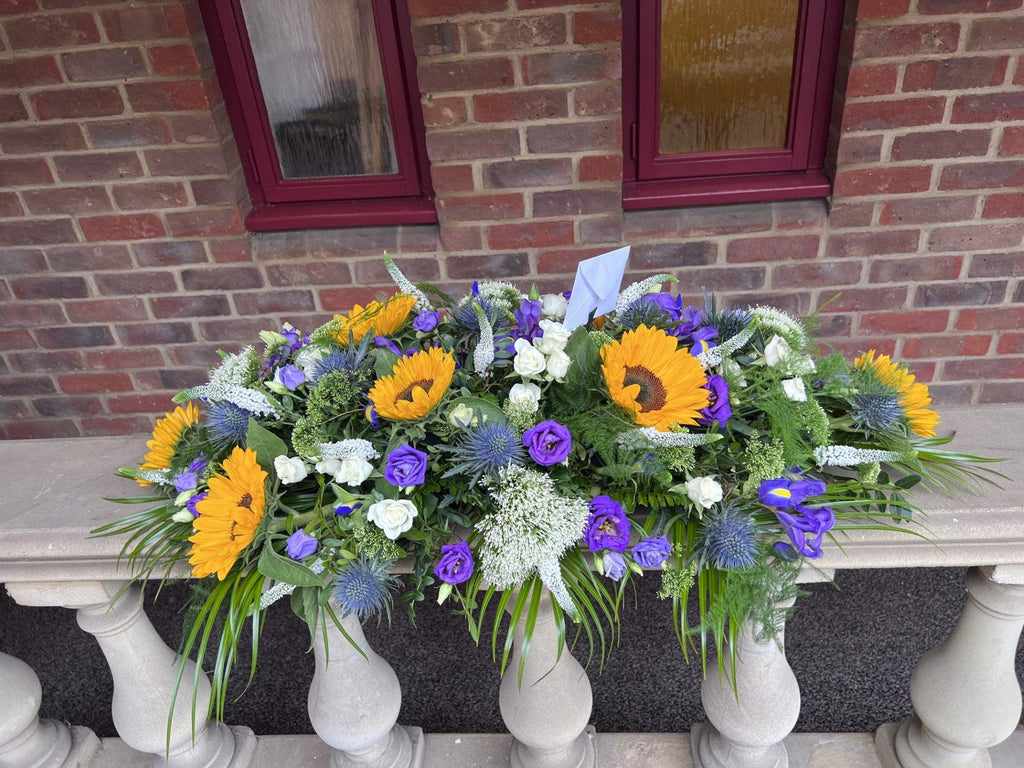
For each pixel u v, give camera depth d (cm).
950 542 99
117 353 263
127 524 106
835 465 102
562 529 88
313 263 243
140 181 231
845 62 208
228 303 252
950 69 201
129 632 123
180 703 131
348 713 124
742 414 102
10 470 124
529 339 104
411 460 89
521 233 234
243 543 90
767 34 220
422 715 183
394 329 113
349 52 227
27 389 271
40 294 251
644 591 210
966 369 250
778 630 100
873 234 228
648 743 144
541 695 121
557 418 99
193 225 238
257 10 220
